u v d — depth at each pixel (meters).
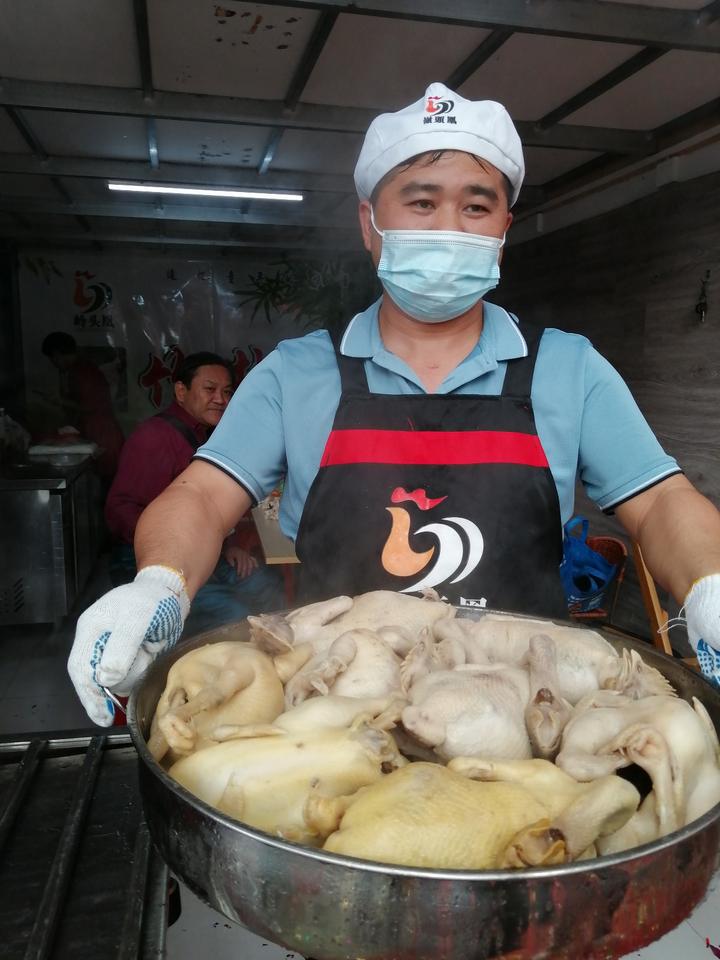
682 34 2.74
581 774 0.97
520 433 1.59
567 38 2.87
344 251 8.80
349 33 2.91
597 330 5.16
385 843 0.81
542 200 5.63
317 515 1.61
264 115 3.72
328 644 1.28
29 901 1.02
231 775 0.94
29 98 3.50
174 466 3.61
